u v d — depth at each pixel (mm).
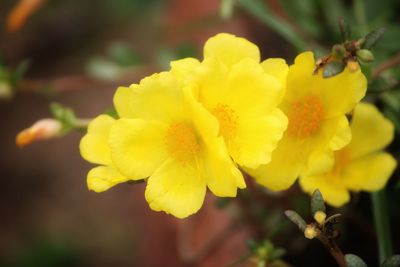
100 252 543
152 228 425
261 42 435
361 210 364
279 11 416
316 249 380
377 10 378
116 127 275
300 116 290
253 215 369
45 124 324
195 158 279
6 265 540
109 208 560
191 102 269
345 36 281
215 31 440
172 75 274
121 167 275
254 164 273
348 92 284
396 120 335
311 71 284
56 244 543
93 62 418
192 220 406
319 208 278
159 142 279
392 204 358
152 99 275
